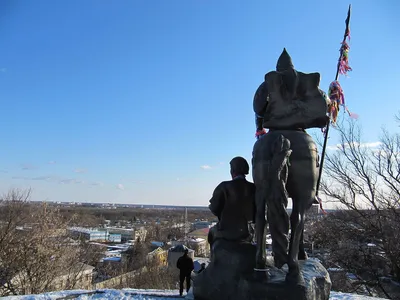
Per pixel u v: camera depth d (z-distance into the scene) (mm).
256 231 5758
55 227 21047
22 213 20906
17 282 19750
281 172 5426
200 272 6547
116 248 58500
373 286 18906
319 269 6355
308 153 5895
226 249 6133
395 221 17953
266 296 5469
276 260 5523
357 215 20172
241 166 6555
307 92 6270
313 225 21344
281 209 5406
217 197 6461
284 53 6547
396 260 17453
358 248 19250
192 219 141750
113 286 22438
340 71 7551
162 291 10117
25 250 19234
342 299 9438
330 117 6961
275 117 6273
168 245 52188
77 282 22094
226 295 5875
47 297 8812
